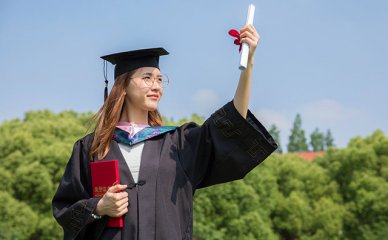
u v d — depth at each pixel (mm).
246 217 26391
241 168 3551
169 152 3582
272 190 30828
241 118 3475
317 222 32250
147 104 3721
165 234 3342
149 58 3809
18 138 27859
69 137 30547
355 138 36438
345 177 34000
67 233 3521
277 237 29422
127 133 3646
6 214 25219
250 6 3492
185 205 3492
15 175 26375
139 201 3406
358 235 32344
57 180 26719
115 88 3770
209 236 24891
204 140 3609
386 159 33562
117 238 3379
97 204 3371
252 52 3426
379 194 31984
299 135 95312
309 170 34344
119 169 3498
